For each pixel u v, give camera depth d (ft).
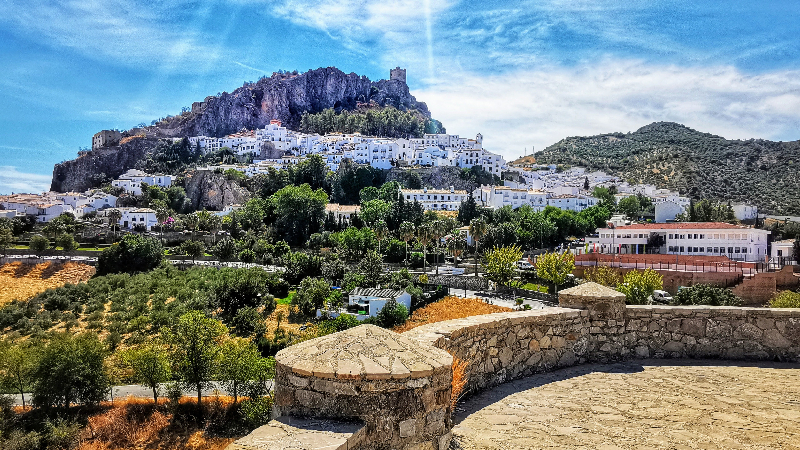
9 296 262.67
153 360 114.11
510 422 25.76
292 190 435.53
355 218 434.71
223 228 419.13
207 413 107.96
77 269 298.35
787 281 208.85
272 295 225.15
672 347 38.88
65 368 114.83
